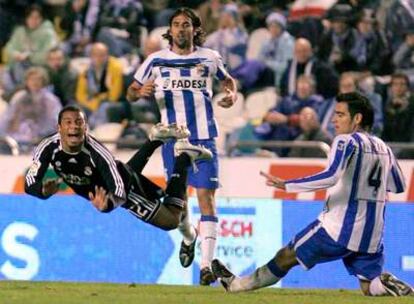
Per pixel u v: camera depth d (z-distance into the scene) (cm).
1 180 3725
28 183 2452
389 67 4888
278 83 4738
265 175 2378
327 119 4494
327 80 4644
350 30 4894
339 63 4862
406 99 4556
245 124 4538
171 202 2614
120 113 4672
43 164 2448
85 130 2419
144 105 4653
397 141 4556
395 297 2486
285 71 4741
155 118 4644
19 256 3603
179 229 2980
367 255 2519
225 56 4812
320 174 2380
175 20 2947
